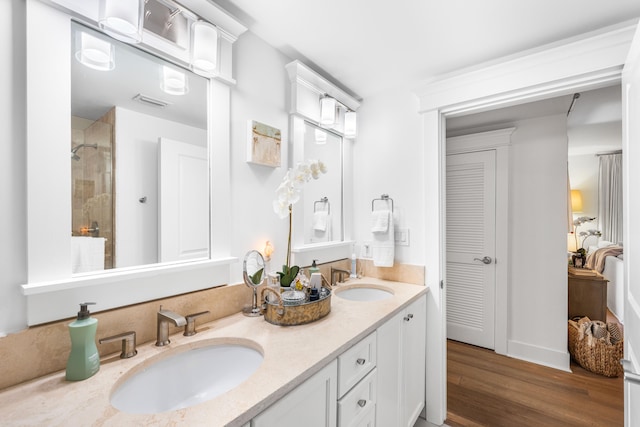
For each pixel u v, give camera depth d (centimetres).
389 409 144
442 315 188
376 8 128
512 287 269
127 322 100
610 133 379
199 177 124
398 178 205
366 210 219
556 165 253
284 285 140
